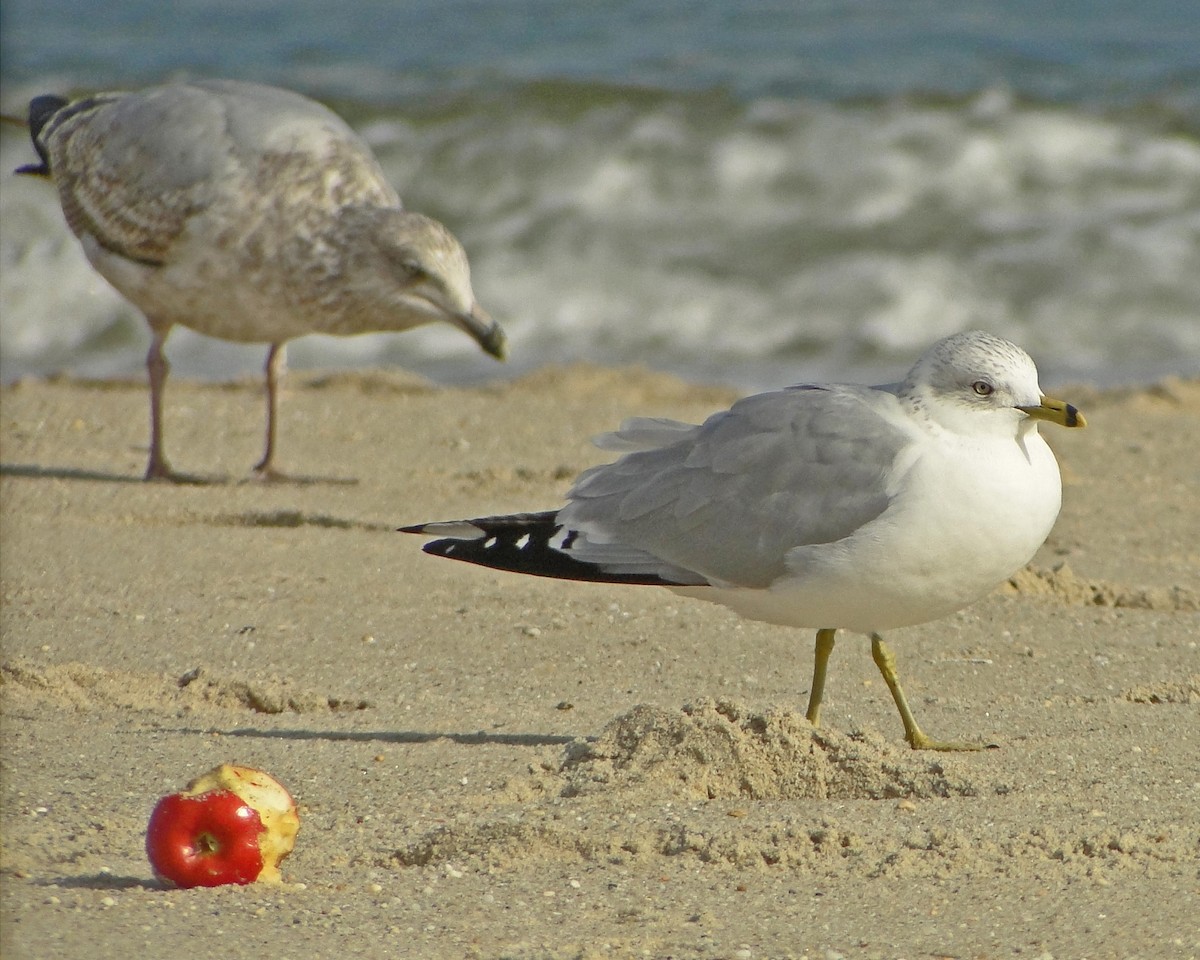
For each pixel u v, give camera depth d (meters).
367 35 34.91
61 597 11.25
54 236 26.41
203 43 34.78
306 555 12.45
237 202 13.92
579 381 19.72
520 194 27.03
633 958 5.91
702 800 7.54
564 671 9.94
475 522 9.02
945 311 23.75
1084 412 18.25
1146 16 33.91
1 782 7.80
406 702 9.37
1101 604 11.60
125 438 16.81
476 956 5.89
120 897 6.36
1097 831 7.08
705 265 24.95
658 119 28.38
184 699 9.37
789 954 5.96
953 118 27.91
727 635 10.66
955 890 6.55
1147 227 25.12
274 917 6.20
